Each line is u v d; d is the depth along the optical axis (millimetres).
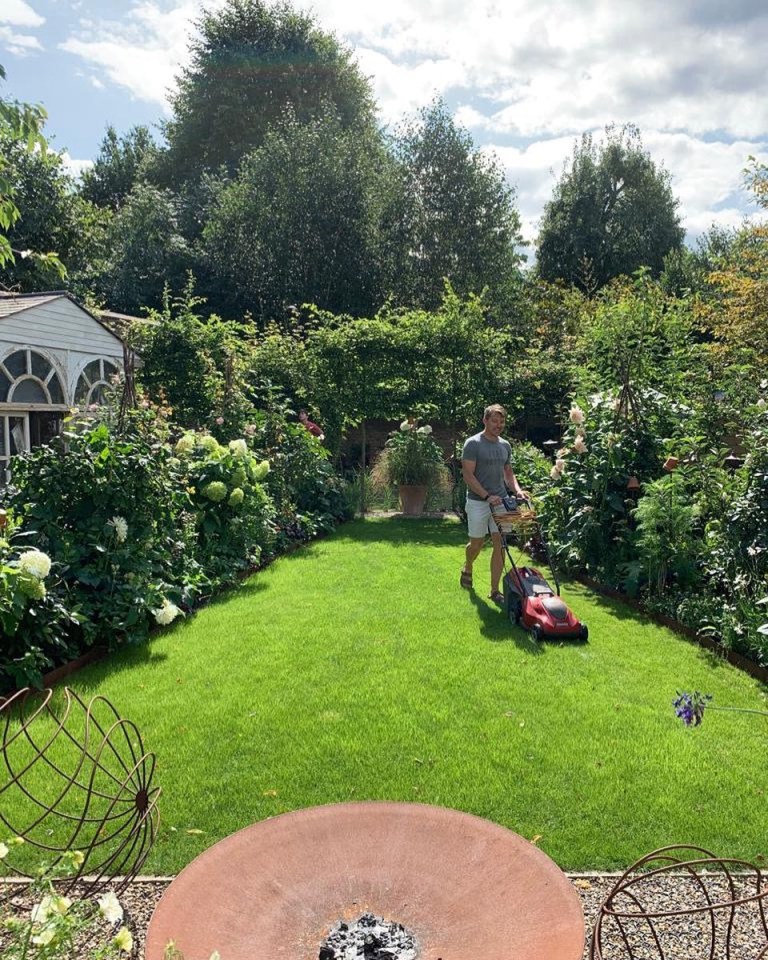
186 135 31641
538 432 15664
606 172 31812
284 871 2424
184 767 3727
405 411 13031
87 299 19375
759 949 2520
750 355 11297
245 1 31531
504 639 5734
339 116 28609
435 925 2205
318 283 23156
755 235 13609
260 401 12852
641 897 2795
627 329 8891
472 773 3666
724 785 3580
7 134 5152
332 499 11586
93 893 2754
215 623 6125
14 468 5758
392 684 4793
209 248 25047
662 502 6641
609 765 3752
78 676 4949
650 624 6289
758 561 5727
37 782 3559
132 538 5887
